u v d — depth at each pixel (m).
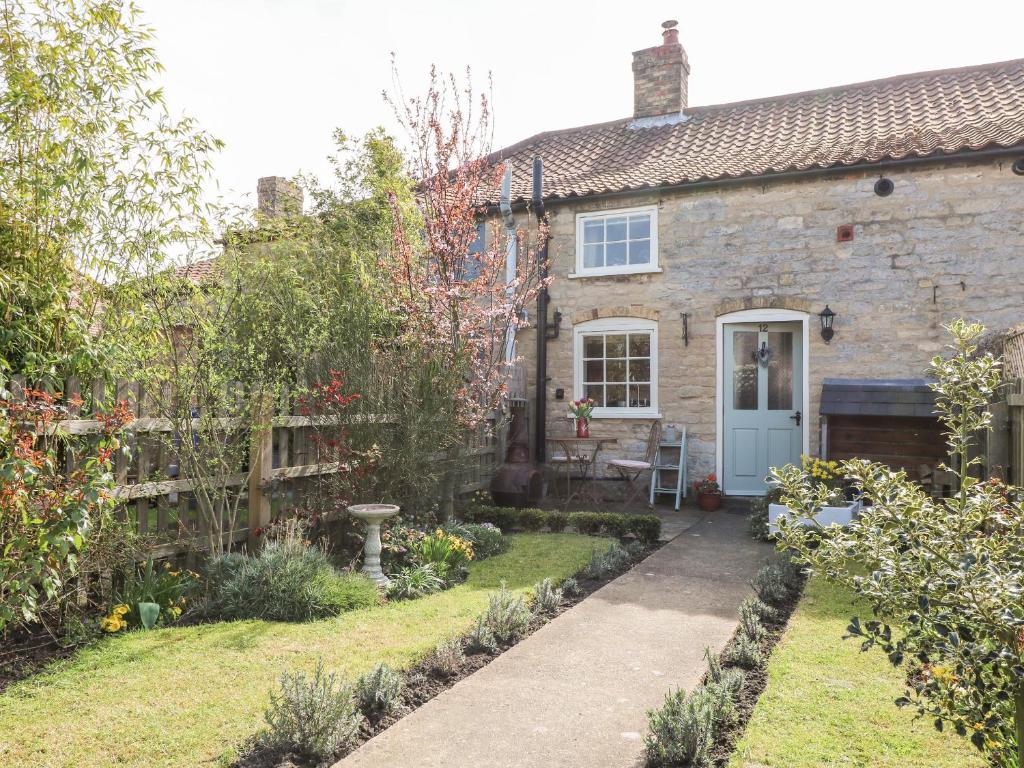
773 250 9.96
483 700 3.53
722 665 4.01
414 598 5.31
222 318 5.64
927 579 2.46
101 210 4.52
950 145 8.91
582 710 3.42
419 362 7.21
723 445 10.30
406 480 6.93
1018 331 6.77
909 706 3.34
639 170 11.37
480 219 11.48
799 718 3.22
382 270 7.81
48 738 3.02
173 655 4.01
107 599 4.71
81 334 4.39
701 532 8.12
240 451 5.88
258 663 3.89
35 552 3.85
